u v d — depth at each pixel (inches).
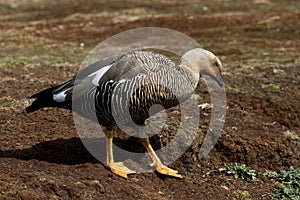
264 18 1132.5
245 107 570.3
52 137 464.8
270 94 612.1
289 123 534.6
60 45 919.7
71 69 713.0
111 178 393.7
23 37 987.3
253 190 422.6
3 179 358.6
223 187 423.2
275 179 439.5
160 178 421.1
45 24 1139.3
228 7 1318.9
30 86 611.2
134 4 1363.2
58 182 360.5
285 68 725.3
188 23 1111.0
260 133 503.2
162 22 1122.0
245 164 462.0
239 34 990.4
